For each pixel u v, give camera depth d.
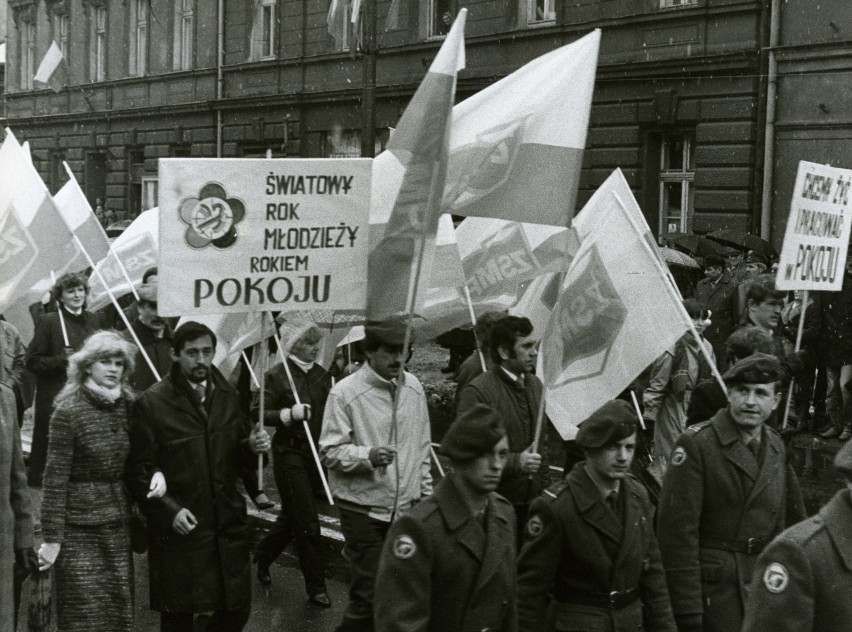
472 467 4.32
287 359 8.30
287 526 8.45
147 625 7.78
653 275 6.84
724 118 21.03
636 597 4.96
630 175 22.64
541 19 24.67
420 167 6.15
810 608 3.86
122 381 6.40
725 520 5.43
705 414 6.46
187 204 6.32
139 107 37.09
